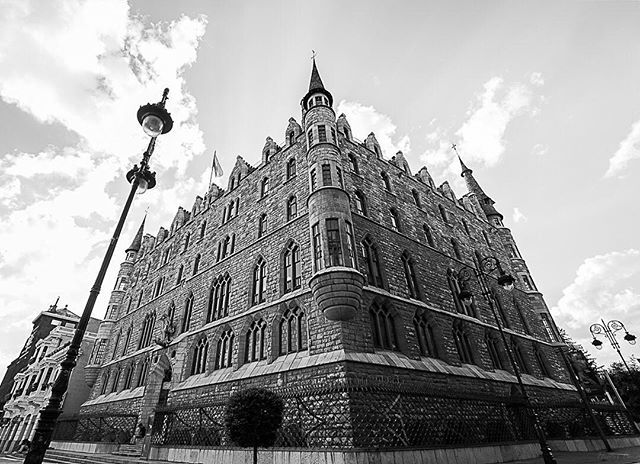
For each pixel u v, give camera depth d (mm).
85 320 9883
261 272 24203
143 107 13258
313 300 18547
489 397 17656
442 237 30656
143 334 35312
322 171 21578
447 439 15812
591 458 15633
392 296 20328
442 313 23219
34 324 70188
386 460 11750
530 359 28734
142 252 48594
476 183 47156
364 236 21984
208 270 29812
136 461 16953
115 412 29812
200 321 27062
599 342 27078
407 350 18828
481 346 24406
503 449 15688
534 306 35781
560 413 25172
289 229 23016
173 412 19797
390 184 28969
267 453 13602
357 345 16453
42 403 39500
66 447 27703
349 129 28828
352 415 13633
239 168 34812
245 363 21062
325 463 11938
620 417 27156
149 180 13086
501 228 41688
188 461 16391
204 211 36969
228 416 11797
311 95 27562
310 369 16375
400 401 15273
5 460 24188
